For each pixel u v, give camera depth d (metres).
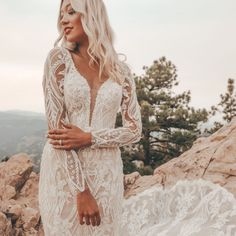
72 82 3.13
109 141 3.18
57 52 3.17
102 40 3.21
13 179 8.42
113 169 3.26
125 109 3.39
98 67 3.28
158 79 29.28
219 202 5.37
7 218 7.16
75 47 3.30
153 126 26.28
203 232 5.14
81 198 3.05
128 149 27.61
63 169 3.10
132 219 6.14
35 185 8.74
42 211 3.27
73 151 3.09
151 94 28.53
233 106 29.55
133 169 26.55
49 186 3.17
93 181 3.16
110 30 3.31
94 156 3.18
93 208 3.07
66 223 3.12
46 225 3.23
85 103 3.17
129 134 3.28
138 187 6.95
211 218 5.34
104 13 3.27
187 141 26.86
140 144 27.45
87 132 3.13
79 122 3.18
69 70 3.17
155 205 6.22
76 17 3.21
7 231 6.80
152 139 28.06
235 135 6.24
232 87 29.44
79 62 3.22
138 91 28.48
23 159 8.77
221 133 6.58
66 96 3.15
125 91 3.39
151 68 29.61
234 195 5.48
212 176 5.91
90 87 3.21
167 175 6.61
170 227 5.60
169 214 6.03
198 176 6.06
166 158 28.36
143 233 5.78
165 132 27.66
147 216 6.11
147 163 28.14
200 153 6.41
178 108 27.39
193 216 5.64
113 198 3.24
